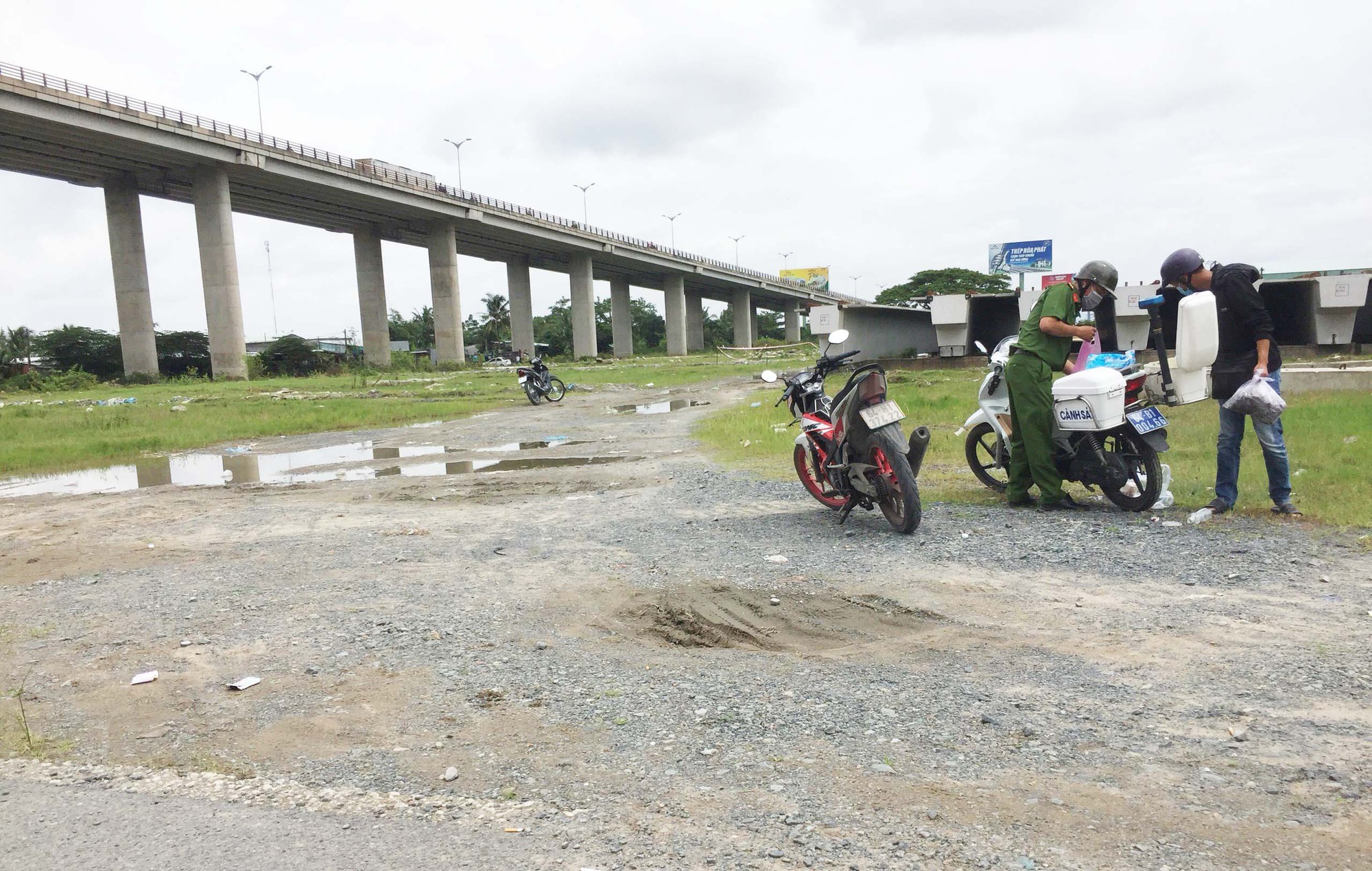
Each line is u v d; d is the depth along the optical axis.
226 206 49.34
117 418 19.17
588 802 2.53
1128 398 6.23
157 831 2.46
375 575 5.33
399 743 3.00
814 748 2.82
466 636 4.11
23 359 67.75
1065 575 4.71
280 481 10.14
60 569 5.86
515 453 11.92
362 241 67.88
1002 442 7.13
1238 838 2.21
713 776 2.66
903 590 4.57
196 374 58.53
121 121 42.22
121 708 3.41
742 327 113.69
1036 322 6.46
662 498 7.72
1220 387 5.90
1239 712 2.96
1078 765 2.64
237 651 4.03
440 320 66.94
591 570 5.27
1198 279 5.95
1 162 46.84
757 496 7.60
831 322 28.56
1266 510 5.82
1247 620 3.86
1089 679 3.30
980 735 2.86
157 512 8.10
